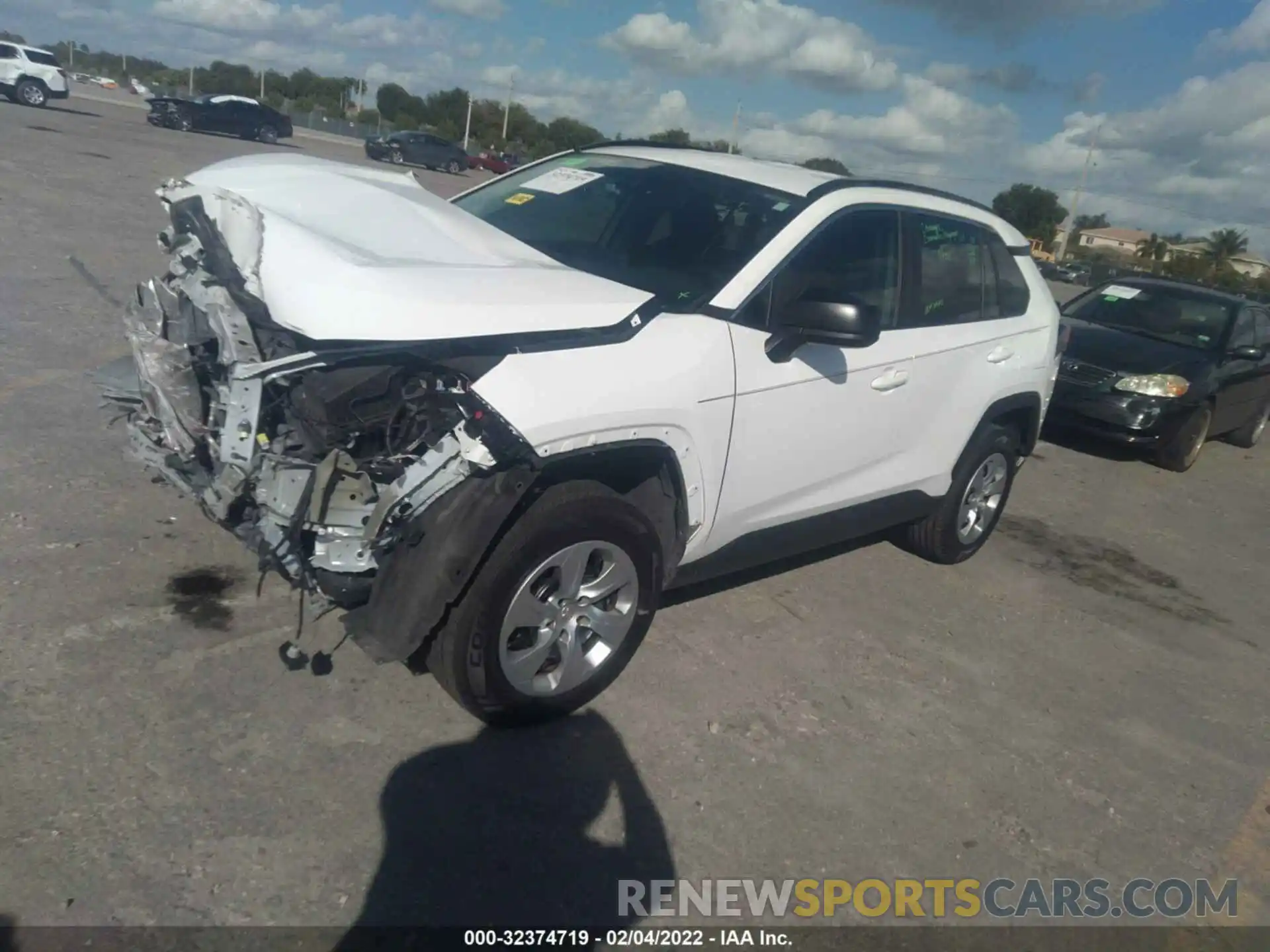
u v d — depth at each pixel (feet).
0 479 15.48
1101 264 188.65
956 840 11.49
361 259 10.66
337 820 9.89
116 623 12.35
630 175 15.30
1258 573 22.98
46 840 9.05
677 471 12.02
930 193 16.67
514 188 16.14
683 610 15.30
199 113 113.39
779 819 11.21
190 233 11.55
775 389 12.96
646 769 11.55
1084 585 20.13
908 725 13.58
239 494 10.25
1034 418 19.10
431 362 10.06
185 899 8.74
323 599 10.61
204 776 10.14
